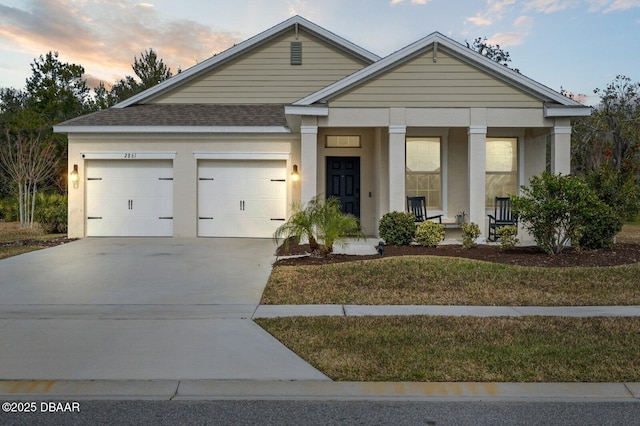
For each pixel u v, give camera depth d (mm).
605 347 5383
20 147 18766
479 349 5320
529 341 5590
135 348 5445
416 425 3816
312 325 6242
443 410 4070
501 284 8406
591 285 8352
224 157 14477
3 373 4758
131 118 14812
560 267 9547
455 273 9008
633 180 13078
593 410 4070
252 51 16812
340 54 16750
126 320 6527
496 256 10625
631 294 7859
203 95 16844
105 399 4289
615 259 10289
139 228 14633
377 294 7887
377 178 14625
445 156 14695
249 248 12609
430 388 4469
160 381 4605
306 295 7832
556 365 4887
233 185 14664
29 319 6574
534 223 10789
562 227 11117
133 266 10203
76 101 34000
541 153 14305
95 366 4934
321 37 16688
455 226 14117
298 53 16734
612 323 6312
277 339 5734
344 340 5652
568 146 12766
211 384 4559
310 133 12805
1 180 25250
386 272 9086
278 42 16781
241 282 8781
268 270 9789
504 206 14422
